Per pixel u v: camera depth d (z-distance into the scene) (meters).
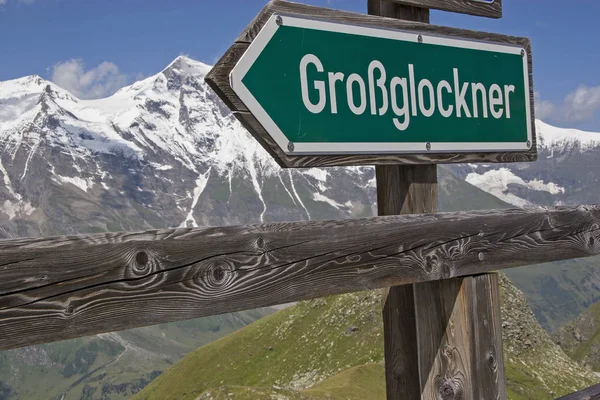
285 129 4.18
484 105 5.41
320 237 3.92
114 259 3.11
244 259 3.58
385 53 4.76
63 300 2.95
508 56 5.66
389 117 4.73
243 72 4.01
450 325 4.78
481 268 4.82
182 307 3.32
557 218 5.45
